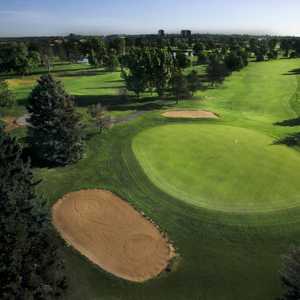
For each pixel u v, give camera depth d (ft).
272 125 176.45
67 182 110.93
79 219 92.17
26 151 134.72
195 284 71.41
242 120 183.11
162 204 98.99
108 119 156.46
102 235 86.12
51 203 98.63
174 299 67.97
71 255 78.54
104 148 137.18
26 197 61.82
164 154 130.11
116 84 320.70
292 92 262.06
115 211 96.17
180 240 84.53
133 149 135.03
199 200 100.07
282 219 91.30
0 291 50.49
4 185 56.80
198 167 119.14
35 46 522.47
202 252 80.48
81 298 67.41
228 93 270.87
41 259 55.67
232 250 80.89
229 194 102.63
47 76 122.62
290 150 135.03
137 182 110.73
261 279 72.33
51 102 119.34
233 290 69.82
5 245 51.88
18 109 205.46
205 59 447.83
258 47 560.61
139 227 89.51
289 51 589.73
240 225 89.35
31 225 59.98
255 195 101.86
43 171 118.62
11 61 375.25
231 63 352.08
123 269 75.46
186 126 166.20
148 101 236.63
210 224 90.07
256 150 134.00
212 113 197.98
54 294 58.29
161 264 77.05
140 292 69.51
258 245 82.33
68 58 589.32
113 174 116.06
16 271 51.88
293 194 102.12
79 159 127.24
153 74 232.12
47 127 120.06
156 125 168.45
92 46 508.53
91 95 261.03
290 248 78.64
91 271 74.23
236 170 116.67
